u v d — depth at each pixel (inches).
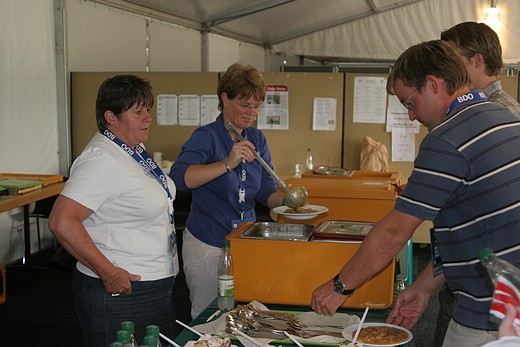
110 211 71.7
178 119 210.8
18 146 188.1
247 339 59.5
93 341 74.7
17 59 185.8
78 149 213.3
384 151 196.1
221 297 70.9
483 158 50.4
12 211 190.9
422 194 52.6
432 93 55.1
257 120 205.5
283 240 70.8
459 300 54.9
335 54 358.3
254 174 92.5
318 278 70.2
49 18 201.5
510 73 276.8
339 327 64.6
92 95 209.2
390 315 66.9
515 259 50.0
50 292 167.2
